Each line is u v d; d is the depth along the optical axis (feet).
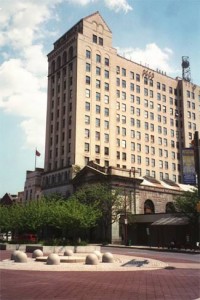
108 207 200.44
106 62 296.30
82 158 260.62
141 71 328.29
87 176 234.79
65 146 270.67
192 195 169.78
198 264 87.20
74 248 126.00
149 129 321.32
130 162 296.30
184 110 355.77
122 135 296.10
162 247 173.78
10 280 53.98
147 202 237.04
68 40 293.02
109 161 277.44
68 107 277.64
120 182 220.84
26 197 332.60
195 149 64.54
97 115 278.26
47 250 120.78
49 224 154.71
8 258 97.30
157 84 341.62
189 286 50.42
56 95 298.15
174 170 334.44
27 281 52.95
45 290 44.78
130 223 209.77
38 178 322.14
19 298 39.09
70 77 283.18
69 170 255.91
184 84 362.94
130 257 105.29
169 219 189.78
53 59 313.12
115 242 205.36
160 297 41.19
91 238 220.23
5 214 179.32
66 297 40.09
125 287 48.44
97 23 297.94
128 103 308.81
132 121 307.99
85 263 80.07
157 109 334.65
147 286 49.80
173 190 252.83
